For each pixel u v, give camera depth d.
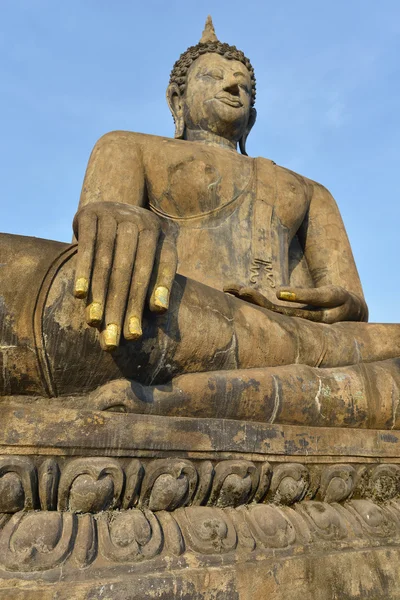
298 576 2.80
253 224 5.01
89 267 2.60
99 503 2.51
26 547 2.28
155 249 2.82
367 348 4.08
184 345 3.09
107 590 2.28
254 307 3.66
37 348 2.65
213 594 2.51
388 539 3.30
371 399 3.61
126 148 4.80
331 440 3.39
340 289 4.34
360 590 2.97
